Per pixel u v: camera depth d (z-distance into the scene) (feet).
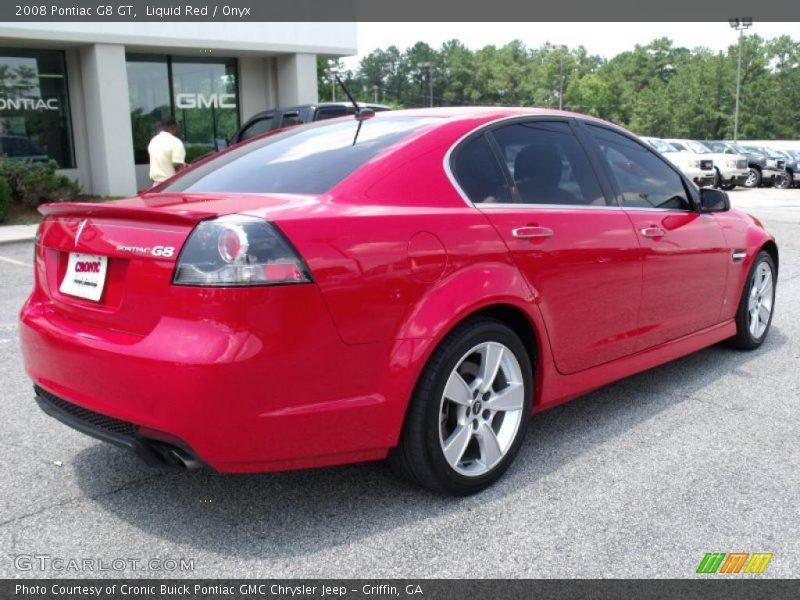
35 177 43.80
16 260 30.68
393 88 471.62
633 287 12.52
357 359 8.78
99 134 52.31
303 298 8.30
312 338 8.39
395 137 10.66
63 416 9.55
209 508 9.95
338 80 12.61
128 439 8.68
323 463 8.93
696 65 329.52
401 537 9.21
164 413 8.21
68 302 9.68
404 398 9.17
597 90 406.62
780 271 28.30
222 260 8.05
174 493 10.37
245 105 62.75
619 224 12.25
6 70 50.52
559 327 11.18
